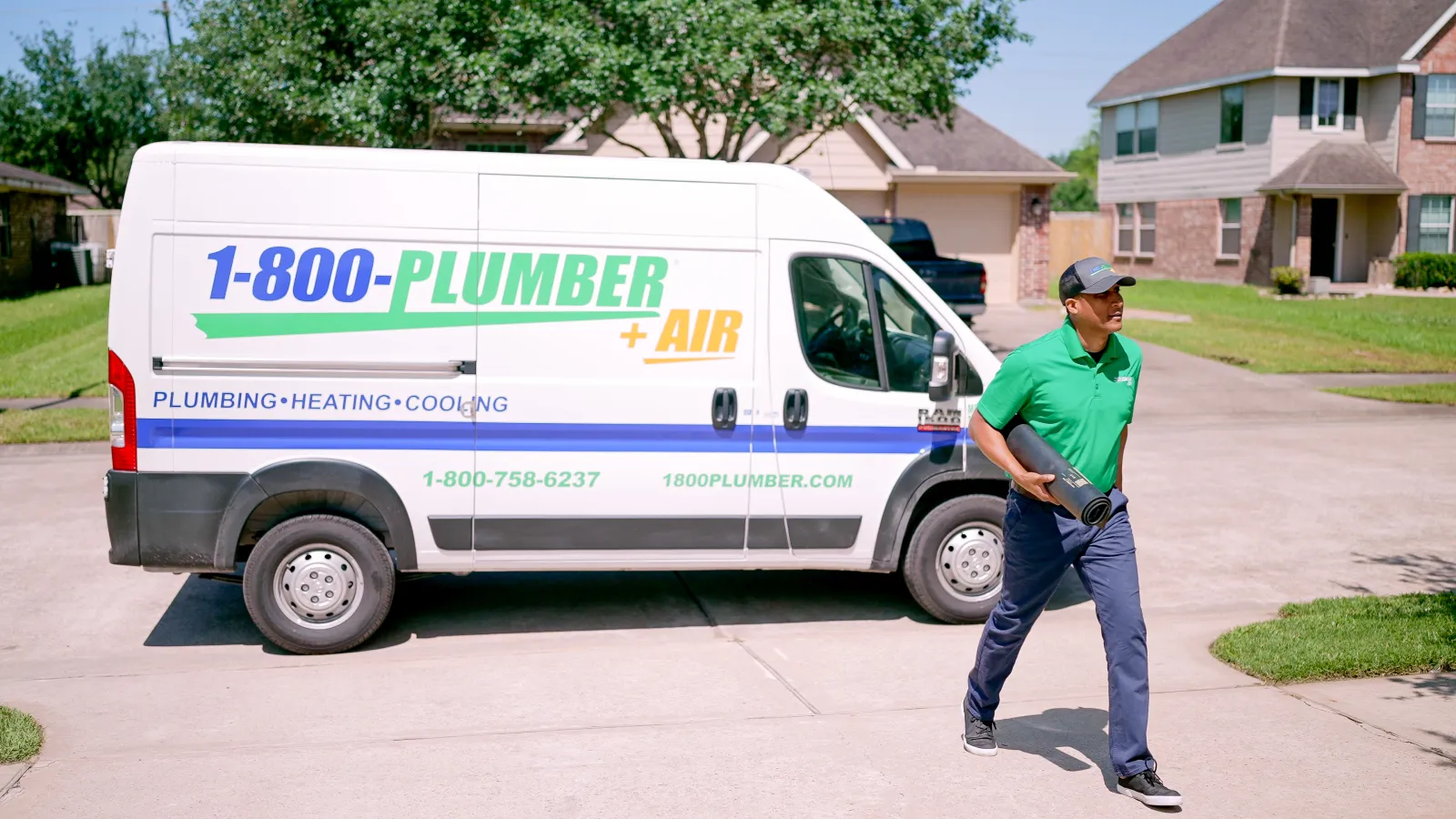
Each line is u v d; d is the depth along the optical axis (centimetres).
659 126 1622
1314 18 3183
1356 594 745
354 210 619
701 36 1401
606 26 1477
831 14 1432
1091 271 436
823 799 448
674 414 646
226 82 1855
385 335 623
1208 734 507
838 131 2562
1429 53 3025
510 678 593
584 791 456
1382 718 524
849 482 664
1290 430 1395
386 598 635
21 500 997
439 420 630
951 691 572
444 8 1462
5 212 2725
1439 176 3080
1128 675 440
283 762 486
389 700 562
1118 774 445
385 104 1509
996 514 676
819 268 660
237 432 618
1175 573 798
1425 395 1581
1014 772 473
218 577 654
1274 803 441
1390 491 1050
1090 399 444
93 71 3862
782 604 738
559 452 638
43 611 714
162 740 512
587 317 637
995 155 2670
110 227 3188
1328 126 3150
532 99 1697
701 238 646
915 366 672
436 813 437
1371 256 3198
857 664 614
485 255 628
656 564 659
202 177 611
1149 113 3606
